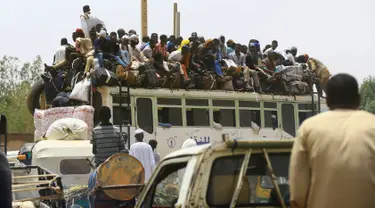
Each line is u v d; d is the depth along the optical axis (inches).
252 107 935.0
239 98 919.7
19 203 473.4
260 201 329.1
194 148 334.6
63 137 772.0
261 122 938.1
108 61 869.2
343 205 255.3
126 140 803.4
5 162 282.8
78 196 593.6
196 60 922.1
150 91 843.4
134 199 479.5
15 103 3034.0
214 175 316.5
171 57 898.7
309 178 265.4
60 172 727.1
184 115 870.4
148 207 370.9
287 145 326.0
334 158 258.1
